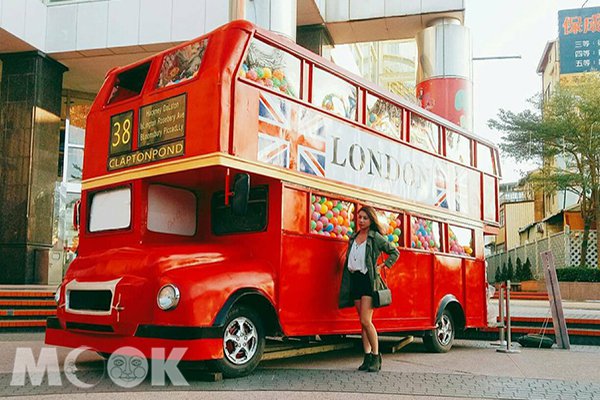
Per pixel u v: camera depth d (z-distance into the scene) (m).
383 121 9.01
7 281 16.75
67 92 20.41
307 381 6.34
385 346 9.57
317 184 7.55
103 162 7.65
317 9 16.05
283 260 7.00
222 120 6.38
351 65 22.22
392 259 7.41
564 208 37.25
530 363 8.48
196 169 6.54
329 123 7.88
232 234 7.43
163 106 6.94
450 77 16.30
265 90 6.93
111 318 6.14
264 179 7.02
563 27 42.25
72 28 17.06
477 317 10.73
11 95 17.09
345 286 7.34
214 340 5.98
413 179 9.45
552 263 10.82
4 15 15.62
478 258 10.99
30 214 16.88
